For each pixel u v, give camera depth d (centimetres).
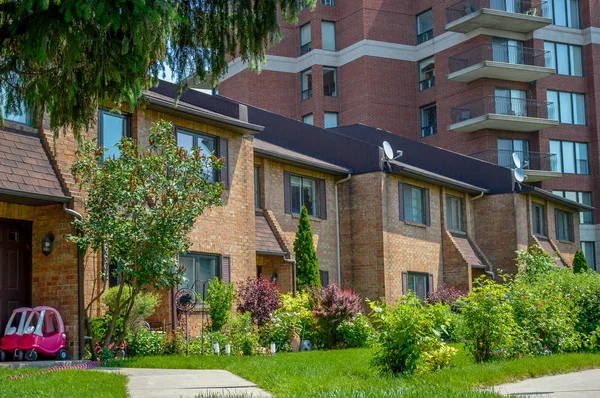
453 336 1944
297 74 4934
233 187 2242
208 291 1998
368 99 4653
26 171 1612
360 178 2847
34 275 1709
